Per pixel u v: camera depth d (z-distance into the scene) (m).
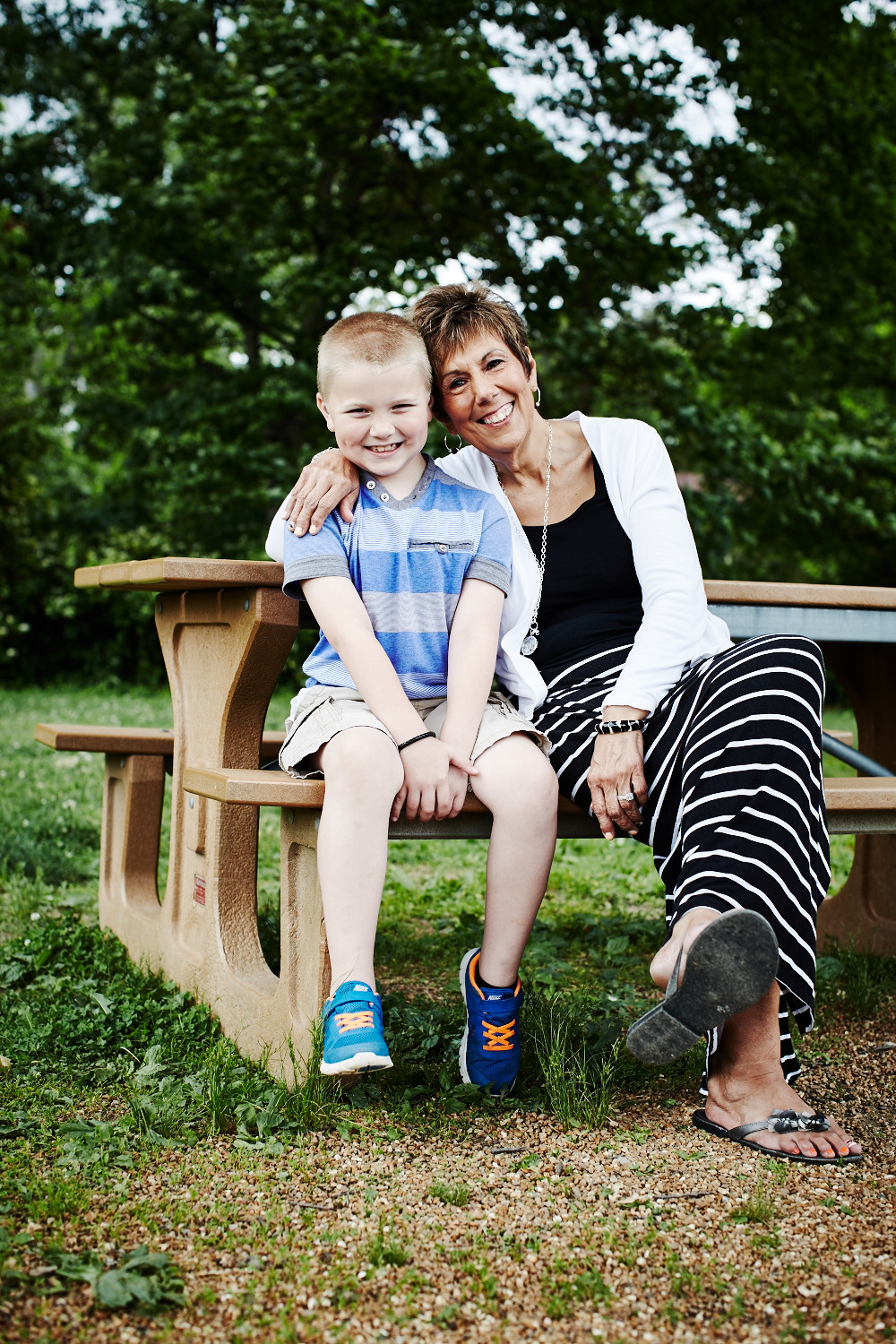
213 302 14.05
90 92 14.20
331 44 11.84
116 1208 1.59
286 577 2.13
